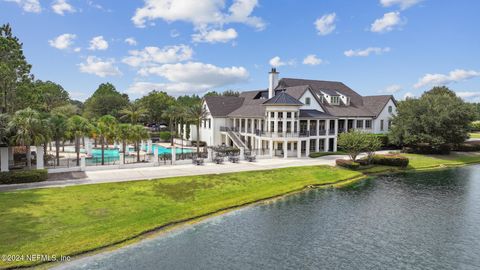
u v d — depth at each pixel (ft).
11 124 96.78
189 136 225.15
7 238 56.18
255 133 169.17
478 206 89.76
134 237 62.28
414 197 98.43
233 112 196.13
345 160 140.36
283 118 153.99
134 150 176.24
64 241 56.95
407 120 179.32
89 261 52.47
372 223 75.46
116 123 131.03
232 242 62.85
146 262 53.36
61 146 197.57
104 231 62.23
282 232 68.74
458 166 160.56
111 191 86.89
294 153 163.22
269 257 57.11
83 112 329.52
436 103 179.42
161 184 96.48
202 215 76.59
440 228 72.84
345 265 54.95
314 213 81.71
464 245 63.93
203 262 54.39
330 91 202.49
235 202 86.43
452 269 54.34
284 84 198.39
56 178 98.78
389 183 117.50
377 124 204.44
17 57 126.11
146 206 77.25
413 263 56.24
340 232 69.62
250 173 116.98
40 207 71.72
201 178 106.01
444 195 101.14
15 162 123.54
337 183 115.14
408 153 184.24
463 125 178.29
